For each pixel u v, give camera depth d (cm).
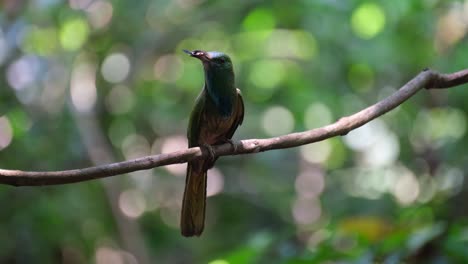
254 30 1627
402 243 690
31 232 1299
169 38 1669
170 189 1731
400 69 1588
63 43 1477
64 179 412
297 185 1861
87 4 1507
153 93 1719
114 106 1645
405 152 1683
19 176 401
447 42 1467
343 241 757
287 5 1566
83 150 1416
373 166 1762
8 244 1278
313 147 1911
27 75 1354
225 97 662
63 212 1325
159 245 1691
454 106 1565
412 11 1439
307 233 995
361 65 1627
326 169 1889
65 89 1432
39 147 1332
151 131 1700
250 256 728
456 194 1252
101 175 427
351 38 1566
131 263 1505
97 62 1619
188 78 1680
